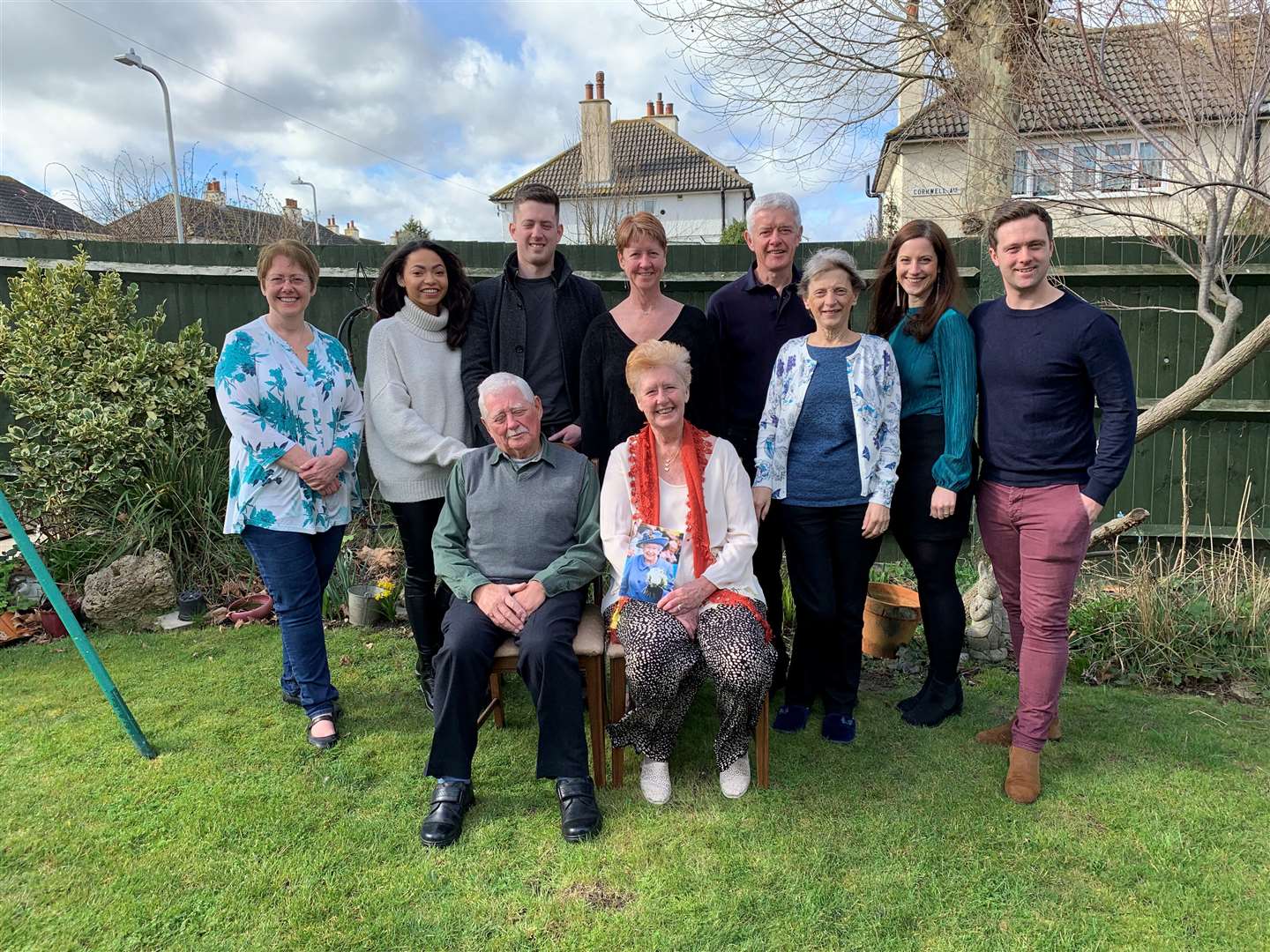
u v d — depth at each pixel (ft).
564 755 7.63
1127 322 14.66
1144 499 15.15
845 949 6.00
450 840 7.27
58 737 9.05
